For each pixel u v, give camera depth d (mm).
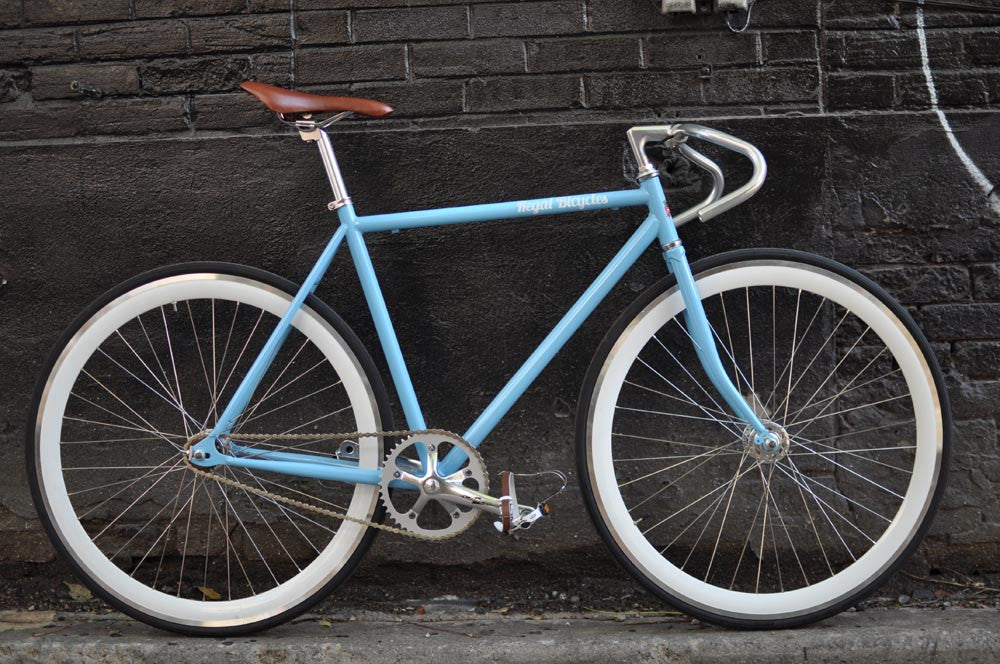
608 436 2240
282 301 2230
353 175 2453
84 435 2508
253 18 2461
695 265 2227
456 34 2457
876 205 2447
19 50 2471
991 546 2482
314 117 2367
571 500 2492
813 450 2475
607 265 2275
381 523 2248
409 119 2475
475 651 2125
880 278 2469
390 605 2486
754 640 2125
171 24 2469
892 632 2139
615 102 2461
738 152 2289
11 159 2457
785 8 2443
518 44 2459
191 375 2506
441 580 2531
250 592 2553
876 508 2492
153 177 2455
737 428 2486
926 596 2467
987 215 2443
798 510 2488
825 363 2475
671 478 2502
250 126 2482
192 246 2467
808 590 2211
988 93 2445
